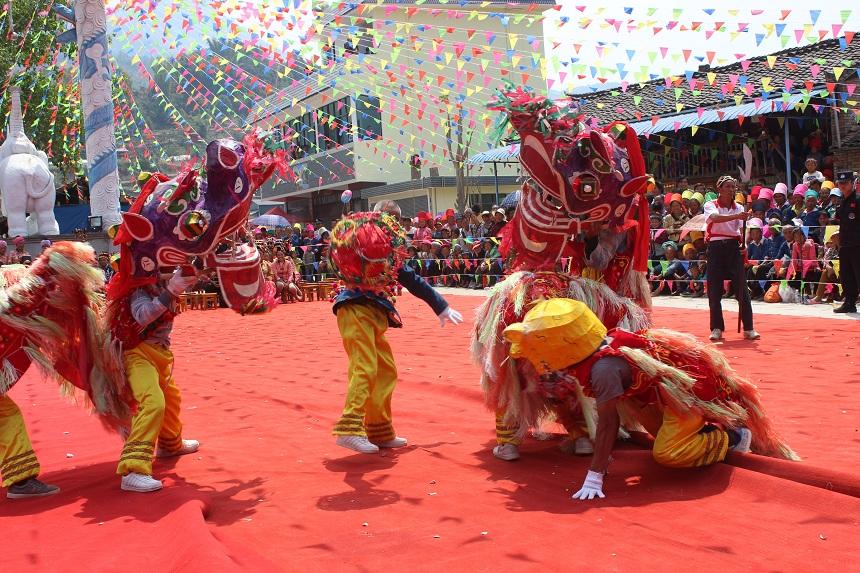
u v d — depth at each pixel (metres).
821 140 17.78
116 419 5.36
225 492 4.85
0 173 24.83
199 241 5.04
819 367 7.40
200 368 10.08
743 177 17.39
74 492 5.03
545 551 3.61
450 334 11.89
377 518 4.21
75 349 5.31
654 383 4.55
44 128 27.66
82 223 31.36
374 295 5.66
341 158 25.42
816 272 13.02
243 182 5.05
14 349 5.12
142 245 5.09
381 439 5.75
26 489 4.97
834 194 13.20
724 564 3.35
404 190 28.62
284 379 8.87
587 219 5.18
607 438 4.41
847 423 5.43
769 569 3.28
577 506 4.26
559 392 5.04
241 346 12.25
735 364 7.84
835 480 4.11
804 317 11.00
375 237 5.53
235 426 6.71
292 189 32.38
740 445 4.66
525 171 5.17
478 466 5.14
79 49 19.75
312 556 3.70
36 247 24.11
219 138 5.16
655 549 3.56
